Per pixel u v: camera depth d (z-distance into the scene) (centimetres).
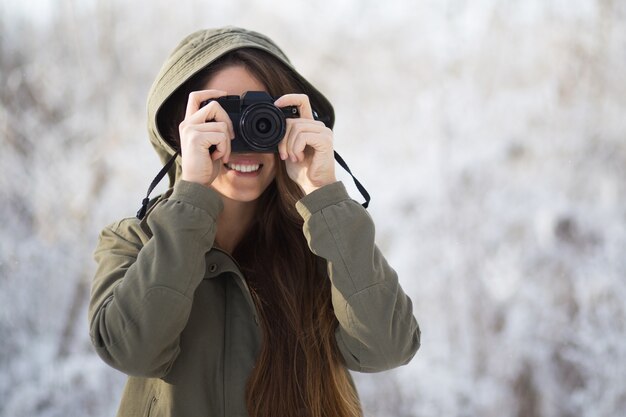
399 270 500
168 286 131
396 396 444
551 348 456
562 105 549
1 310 467
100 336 136
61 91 559
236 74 154
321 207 144
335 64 615
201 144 141
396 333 142
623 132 531
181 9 610
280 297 157
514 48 578
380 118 583
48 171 523
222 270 150
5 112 536
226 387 145
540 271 482
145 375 136
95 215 512
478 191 521
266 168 156
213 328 147
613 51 555
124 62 580
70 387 445
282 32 629
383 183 547
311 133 147
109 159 537
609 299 468
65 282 484
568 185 518
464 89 572
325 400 150
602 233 491
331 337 154
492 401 444
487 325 469
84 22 580
